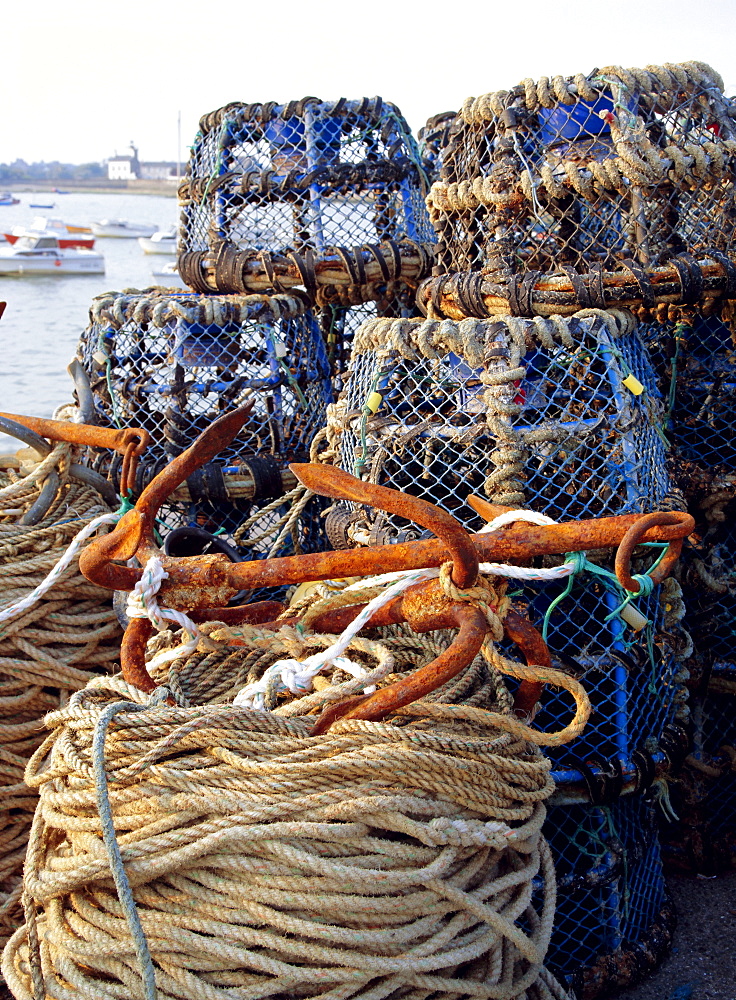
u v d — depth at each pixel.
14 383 7.71
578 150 2.04
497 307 2.09
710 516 2.23
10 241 28.30
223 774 1.45
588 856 2.01
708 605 2.30
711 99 2.09
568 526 1.49
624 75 2.01
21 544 2.15
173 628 1.86
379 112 2.70
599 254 2.07
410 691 1.46
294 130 2.64
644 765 1.91
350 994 1.41
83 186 129.62
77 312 13.30
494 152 2.13
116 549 1.55
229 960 1.39
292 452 2.53
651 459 1.97
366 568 1.54
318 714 1.64
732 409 2.31
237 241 2.69
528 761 1.64
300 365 2.59
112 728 1.48
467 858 1.53
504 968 1.57
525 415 2.02
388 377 2.00
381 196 2.74
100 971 1.46
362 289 2.73
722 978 1.94
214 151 2.72
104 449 2.53
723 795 2.39
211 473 2.34
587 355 1.97
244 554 2.51
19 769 2.10
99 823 1.46
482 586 1.55
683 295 2.02
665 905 2.12
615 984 1.89
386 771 1.44
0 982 1.93
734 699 2.43
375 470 1.97
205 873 1.43
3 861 2.08
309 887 1.40
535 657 1.62
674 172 2.00
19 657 2.14
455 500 2.06
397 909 1.42
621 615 1.84
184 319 2.39
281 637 1.75
